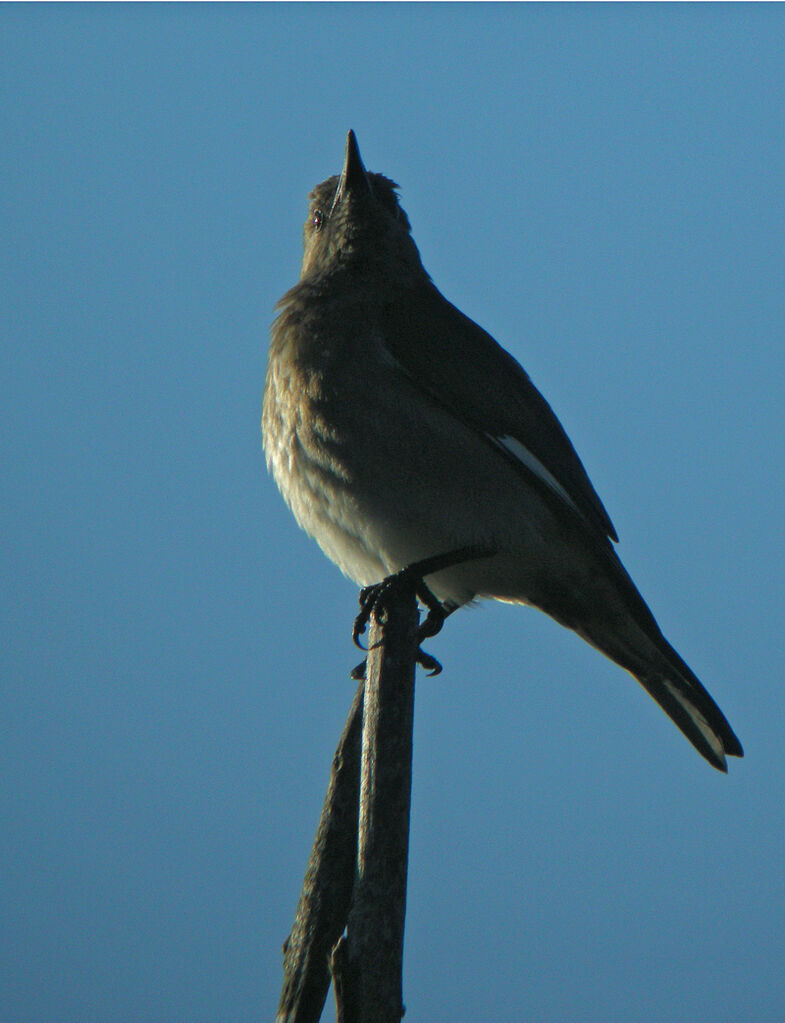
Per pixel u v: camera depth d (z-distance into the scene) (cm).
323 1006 782
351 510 1112
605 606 1170
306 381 1116
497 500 1111
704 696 1178
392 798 783
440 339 1138
